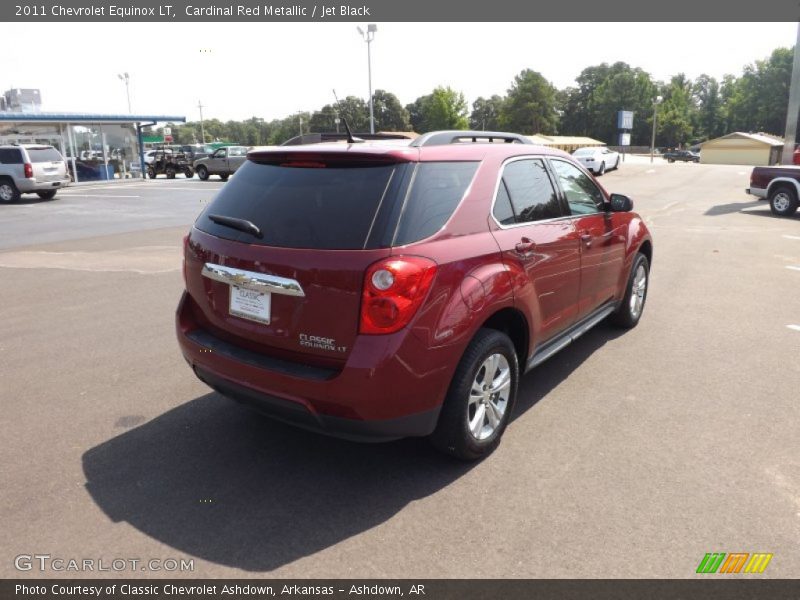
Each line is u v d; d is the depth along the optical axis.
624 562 2.63
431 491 3.19
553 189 4.20
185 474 3.37
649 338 5.60
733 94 117.62
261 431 3.87
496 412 3.54
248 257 3.09
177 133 133.50
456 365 3.11
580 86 130.62
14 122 27.70
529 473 3.34
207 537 2.84
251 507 3.06
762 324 6.02
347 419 2.89
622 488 3.18
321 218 2.98
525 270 3.57
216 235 3.32
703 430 3.81
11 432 3.85
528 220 3.78
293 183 3.19
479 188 3.41
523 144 4.09
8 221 15.28
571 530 2.85
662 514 2.96
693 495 3.12
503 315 3.59
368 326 2.81
